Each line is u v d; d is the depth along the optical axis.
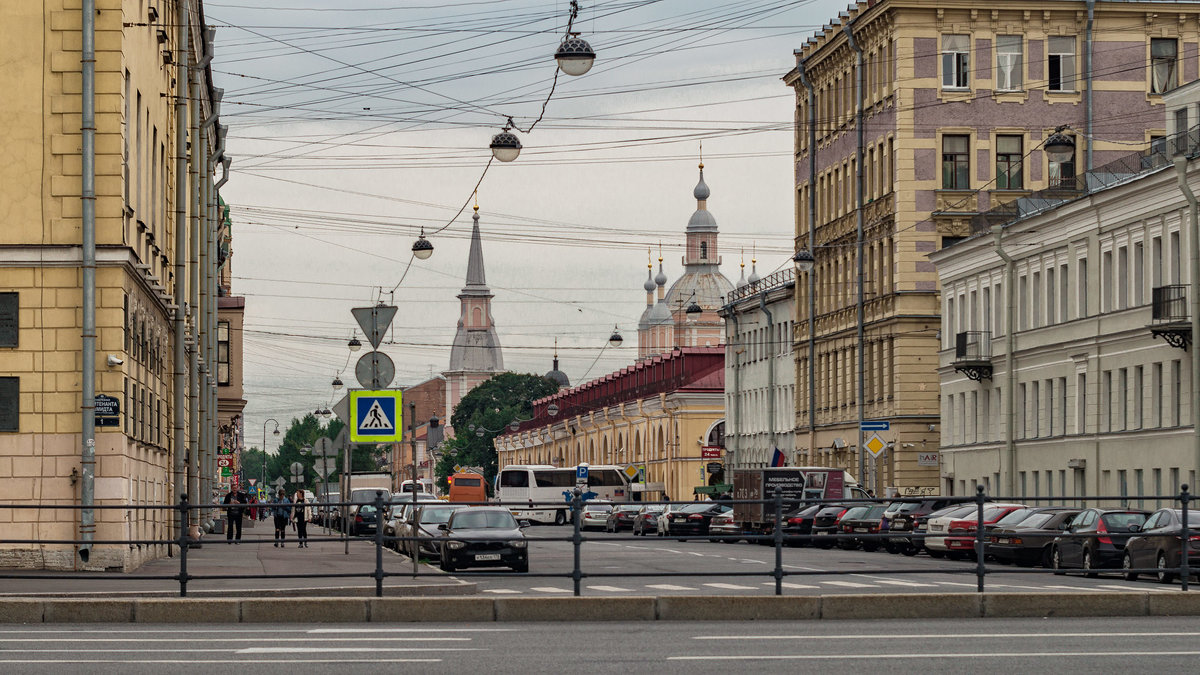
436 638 18.81
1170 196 52.19
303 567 36.34
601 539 22.84
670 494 124.69
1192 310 47.34
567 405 172.50
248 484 134.12
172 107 42.97
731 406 110.50
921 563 45.06
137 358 34.97
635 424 136.75
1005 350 65.69
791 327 97.38
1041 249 62.69
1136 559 34.62
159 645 17.92
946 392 73.44
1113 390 56.62
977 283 69.69
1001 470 66.12
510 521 38.97
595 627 20.38
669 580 36.84
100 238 32.12
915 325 76.94
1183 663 15.81
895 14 77.12
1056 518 42.38
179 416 42.50
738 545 63.81
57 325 32.00
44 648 17.58
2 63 31.98
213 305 61.06
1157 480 53.06
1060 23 76.69
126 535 32.44
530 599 21.75
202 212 54.03
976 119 77.12
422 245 59.03
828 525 59.41
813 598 21.91
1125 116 76.31
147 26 37.06
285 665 15.86
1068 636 18.59
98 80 32.16
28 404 31.95
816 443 90.69
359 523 74.50
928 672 15.16
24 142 32.00
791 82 95.50
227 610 21.44
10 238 31.88
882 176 80.31
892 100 78.19
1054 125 77.00
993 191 77.00
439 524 42.84
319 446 54.78
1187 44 76.31
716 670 15.37
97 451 31.98
